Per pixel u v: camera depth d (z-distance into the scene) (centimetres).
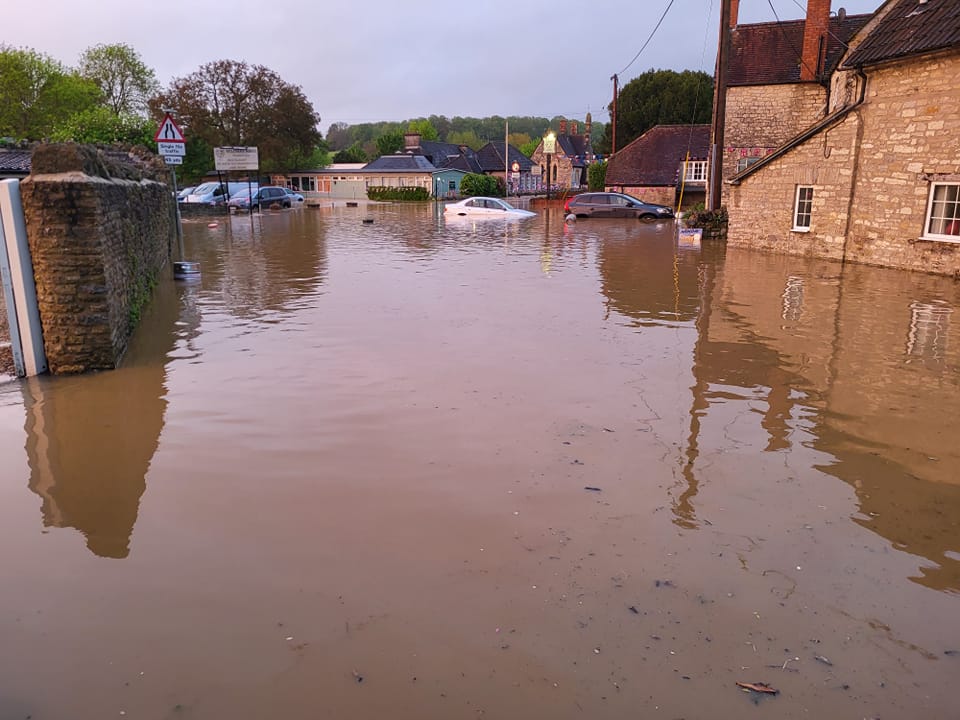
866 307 1088
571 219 3362
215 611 336
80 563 378
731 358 796
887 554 392
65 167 710
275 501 449
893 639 321
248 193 4147
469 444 543
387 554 387
